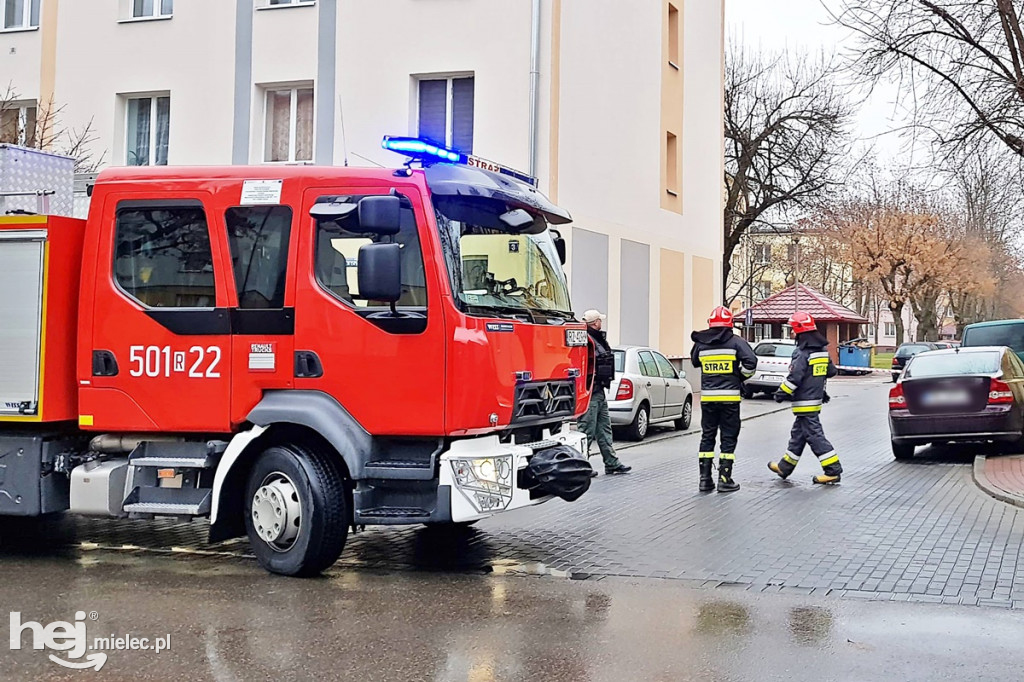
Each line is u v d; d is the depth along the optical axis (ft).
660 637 18.56
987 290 170.30
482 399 22.07
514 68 64.44
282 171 23.18
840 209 173.68
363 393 22.31
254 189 23.22
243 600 21.26
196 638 18.51
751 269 198.08
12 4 73.87
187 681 16.16
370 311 22.30
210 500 23.66
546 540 27.94
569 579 23.32
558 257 27.35
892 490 37.11
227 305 23.25
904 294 175.73
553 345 25.07
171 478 24.04
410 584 22.79
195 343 23.43
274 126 69.72
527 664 16.98
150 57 70.44
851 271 193.06
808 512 32.30
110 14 71.26
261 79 68.23
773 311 172.55
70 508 24.30
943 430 44.42
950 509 32.76
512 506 22.84
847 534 28.55
